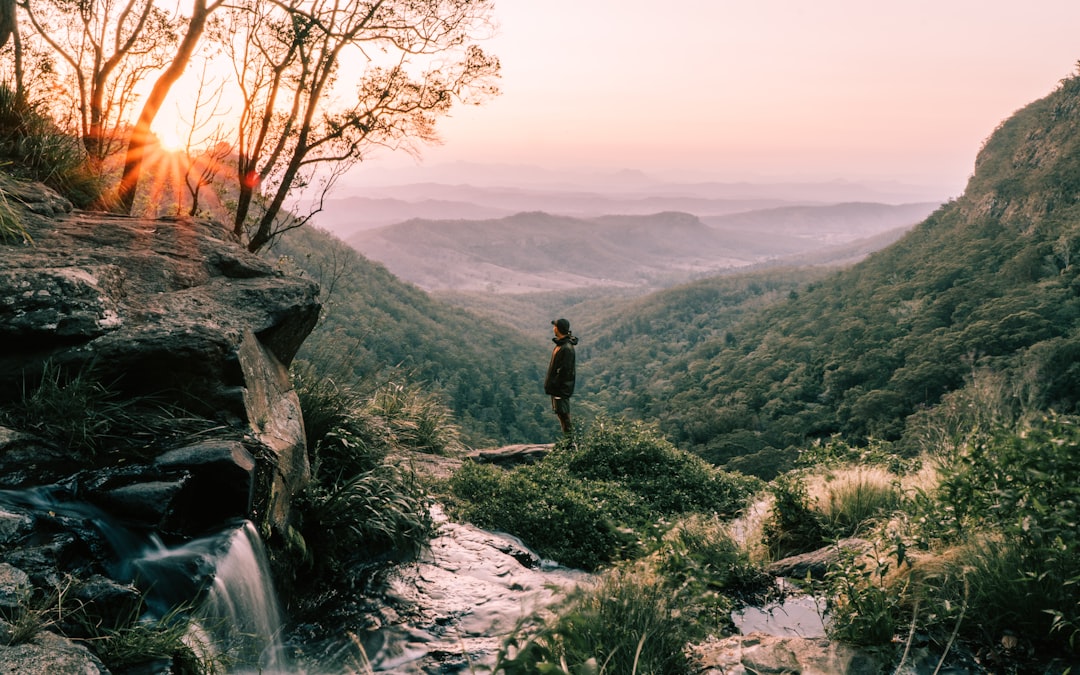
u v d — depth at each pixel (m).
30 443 3.42
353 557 4.79
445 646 3.75
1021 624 3.08
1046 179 137.88
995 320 85.94
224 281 5.26
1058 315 83.94
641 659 2.87
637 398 124.75
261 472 3.94
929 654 3.03
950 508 4.02
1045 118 163.00
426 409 10.04
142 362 4.01
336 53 8.40
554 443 10.84
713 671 3.02
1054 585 3.11
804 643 3.25
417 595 4.38
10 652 2.24
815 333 128.88
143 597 2.89
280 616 3.91
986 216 152.25
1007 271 108.75
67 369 3.85
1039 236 117.25
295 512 4.58
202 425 4.00
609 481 8.56
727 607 4.04
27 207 5.21
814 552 5.34
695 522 5.79
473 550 5.28
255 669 3.26
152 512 3.29
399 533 5.05
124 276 4.64
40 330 3.83
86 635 2.62
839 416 83.19
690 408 101.06
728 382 115.88
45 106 6.95
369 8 8.45
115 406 3.82
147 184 8.45
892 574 3.74
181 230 5.65
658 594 3.35
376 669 3.49
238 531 3.57
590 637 2.85
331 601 4.23
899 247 171.62
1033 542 3.31
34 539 2.89
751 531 6.44
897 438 70.56
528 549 5.80
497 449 10.90
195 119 8.38
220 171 8.98
